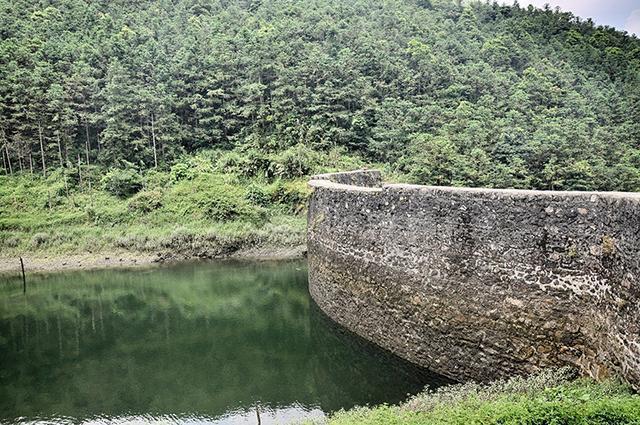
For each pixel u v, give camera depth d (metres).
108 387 13.44
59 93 38.06
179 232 29.38
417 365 11.73
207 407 12.04
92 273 26.39
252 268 26.20
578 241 8.61
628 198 7.54
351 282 14.20
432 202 11.14
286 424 9.95
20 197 33.06
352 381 12.98
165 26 54.16
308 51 45.47
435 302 11.12
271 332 16.92
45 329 18.33
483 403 7.53
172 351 15.77
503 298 9.71
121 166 36.88
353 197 14.00
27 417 11.91
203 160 37.75
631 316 7.29
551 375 8.36
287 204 32.72
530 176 30.84
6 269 27.31
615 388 7.23
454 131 36.12
